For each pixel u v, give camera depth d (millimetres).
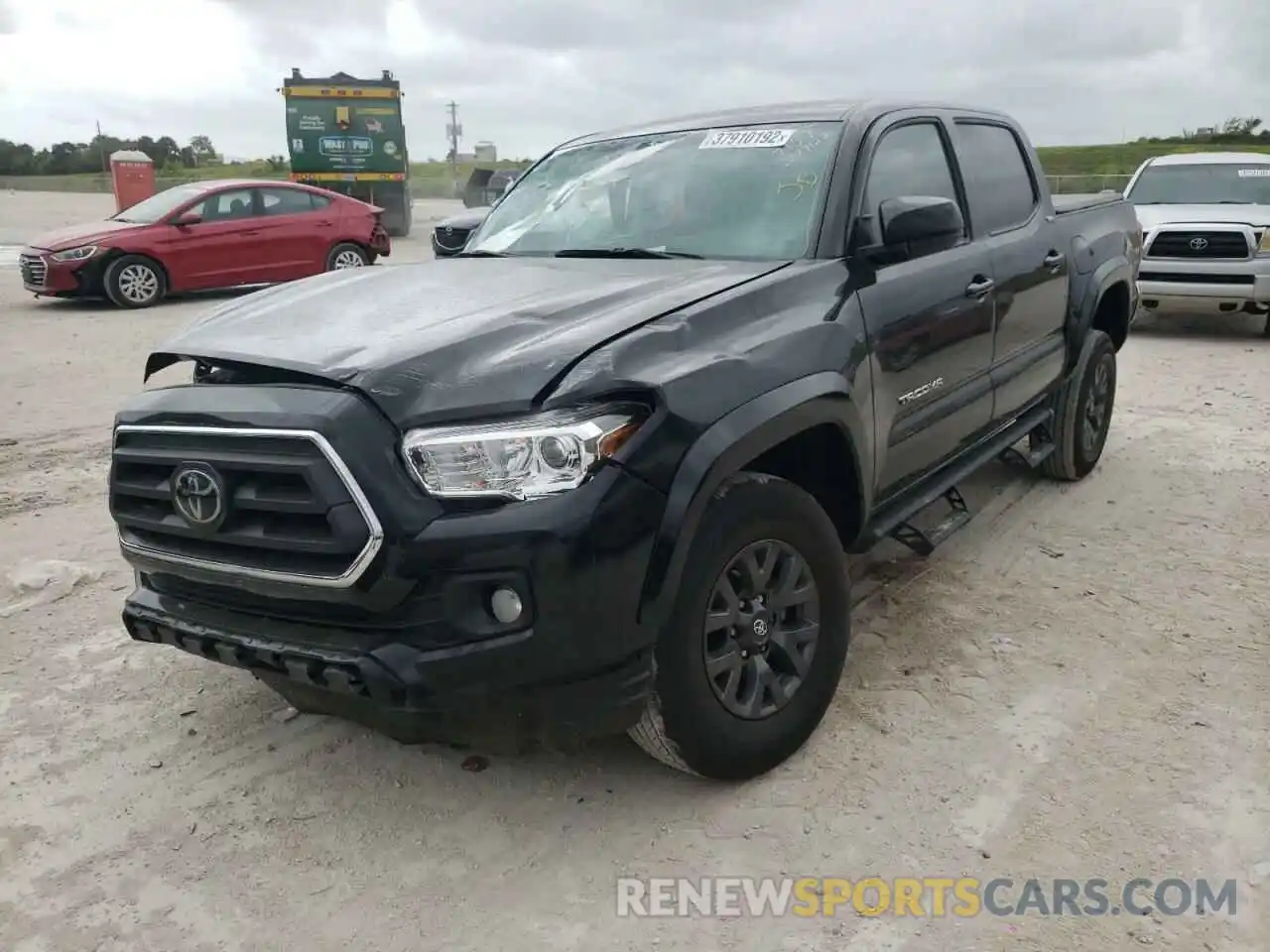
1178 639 3969
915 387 3732
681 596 2729
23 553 5062
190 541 2848
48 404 7996
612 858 2832
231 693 3787
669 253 3707
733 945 2516
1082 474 5902
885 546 4980
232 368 2912
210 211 13891
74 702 3730
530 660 2531
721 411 2748
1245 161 11531
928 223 3441
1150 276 10359
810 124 3941
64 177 64375
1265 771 3115
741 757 3004
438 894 2721
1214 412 7434
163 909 2699
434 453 2514
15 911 2703
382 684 2539
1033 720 3418
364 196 23219
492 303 3102
